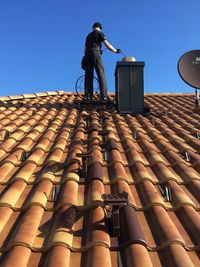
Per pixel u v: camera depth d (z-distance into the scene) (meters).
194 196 4.77
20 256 3.29
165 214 4.13
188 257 3.34
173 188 4.83
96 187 4.71
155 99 12.47
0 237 3.70
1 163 5.83
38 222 3.96
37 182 5.01
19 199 4.57
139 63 9.91
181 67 10.21
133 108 9.74
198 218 4.04
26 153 6.34
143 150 6.65
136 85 9.85
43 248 3.49
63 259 3.26
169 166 5.88
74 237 3.73
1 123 8.36
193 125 8.55
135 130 7.98
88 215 4.14
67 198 4.39
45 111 10.02
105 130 7.66
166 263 3.32
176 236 3.59
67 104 11.01
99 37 10.62
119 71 9.87
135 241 3.47
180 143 6.98
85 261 3.35
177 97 12.84
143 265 3.14
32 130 7.78
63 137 7.21
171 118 9.33
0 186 5.00
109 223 3.90
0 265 3.22
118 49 10.67
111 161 5.85
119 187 4.83
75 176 5.12
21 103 10.81
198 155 6.38
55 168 5.51
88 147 6.68
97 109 10.14
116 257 3.42
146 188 4.80
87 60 10.84
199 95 11.98
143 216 4.20
